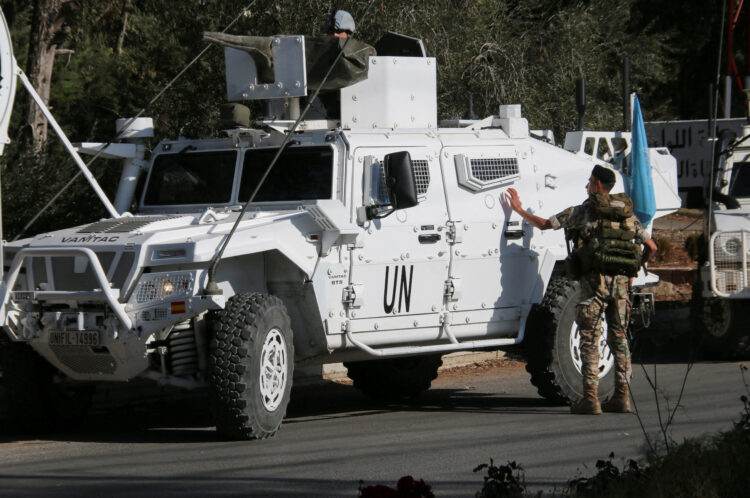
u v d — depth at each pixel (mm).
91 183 35062
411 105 38281
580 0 75125
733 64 60000
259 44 35469
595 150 43156
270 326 30938
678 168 71812
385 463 26750
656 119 99562
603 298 35406
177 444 30453
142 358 30938
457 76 57000
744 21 105688
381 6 50594
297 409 39750
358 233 33906
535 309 38781
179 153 37562
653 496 19188
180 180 37375
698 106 112562
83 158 44594
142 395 40219
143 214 37688
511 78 60312
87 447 30422
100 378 32031
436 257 36438
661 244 74875
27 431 34250
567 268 36000
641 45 85812
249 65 36188
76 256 31031
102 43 68562
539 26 68000
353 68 36125
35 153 44250
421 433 32156
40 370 33312
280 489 23672
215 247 30531
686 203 71438
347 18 37500
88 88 71812
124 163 38500
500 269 38281
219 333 30219
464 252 37219
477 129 39188
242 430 30297
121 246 30938
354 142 34875
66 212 42719
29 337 31500
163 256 30594
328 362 35562
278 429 31734
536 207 39562
